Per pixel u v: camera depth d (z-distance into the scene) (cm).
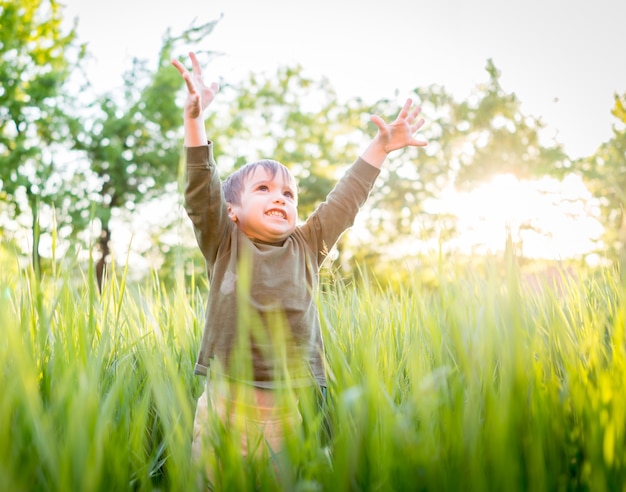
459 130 2231
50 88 1698
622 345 155
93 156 1767
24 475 120
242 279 135
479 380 136
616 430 125
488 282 142
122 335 230
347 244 1802
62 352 166
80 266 212
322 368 209
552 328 180
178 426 136
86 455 115
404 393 172
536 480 115
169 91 1819
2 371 138
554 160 1983
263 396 191
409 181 2225
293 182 234
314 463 127
